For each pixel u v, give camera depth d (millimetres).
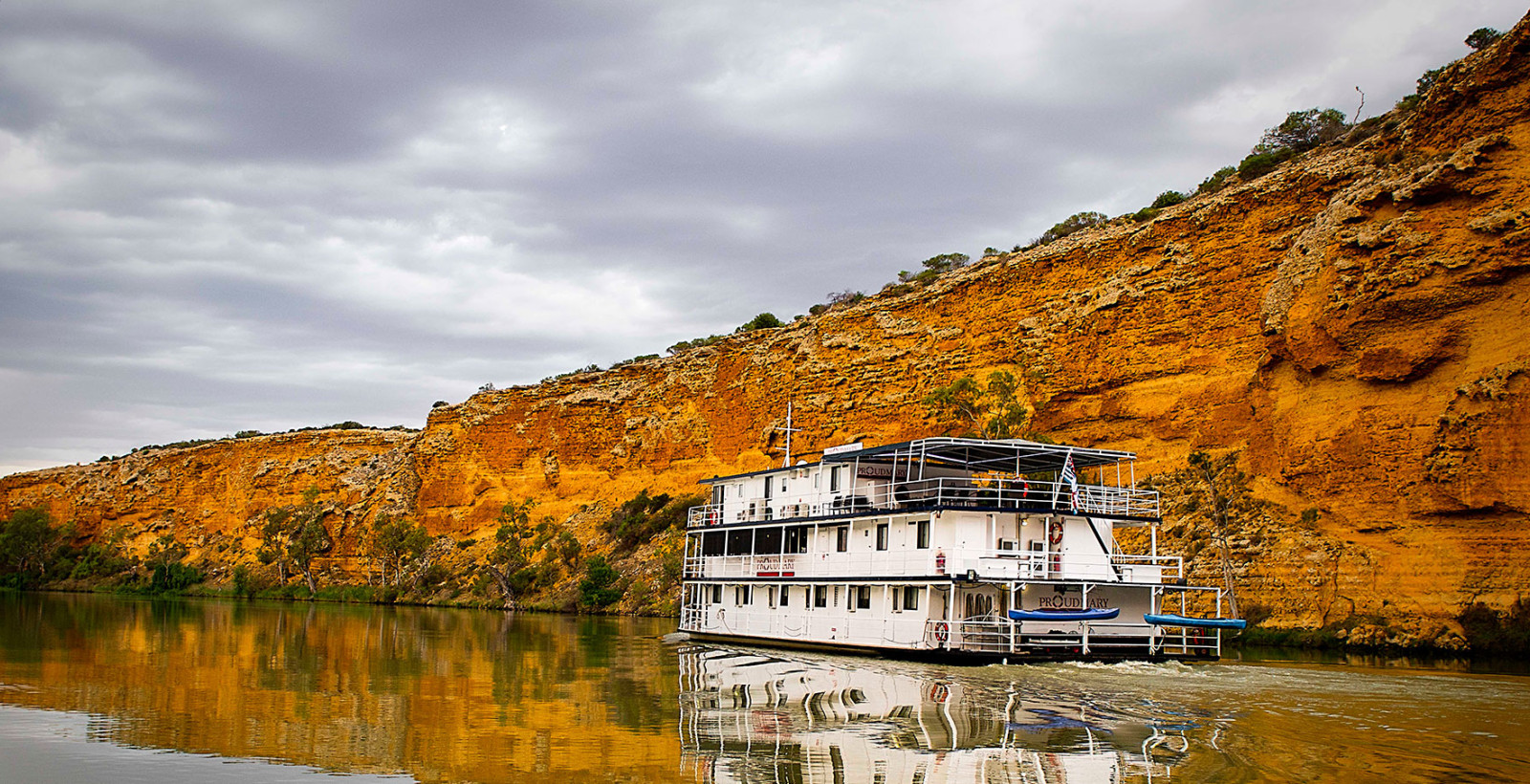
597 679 35844
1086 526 40812
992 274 85312
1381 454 50750
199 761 21562
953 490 41812
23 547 142875
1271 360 60281
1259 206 68438
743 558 51000
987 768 20922
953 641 38000
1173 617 37875
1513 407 45375
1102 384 73188
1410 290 51062
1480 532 45750
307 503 131750
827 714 27500
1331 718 26359
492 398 127750
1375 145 63531
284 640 52688
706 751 22578
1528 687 31797
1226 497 59156
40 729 24938
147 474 156750
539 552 103562
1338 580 49875
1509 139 50281
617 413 114875
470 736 24500
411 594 108062
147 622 64938
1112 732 24547
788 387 97625
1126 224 81812
